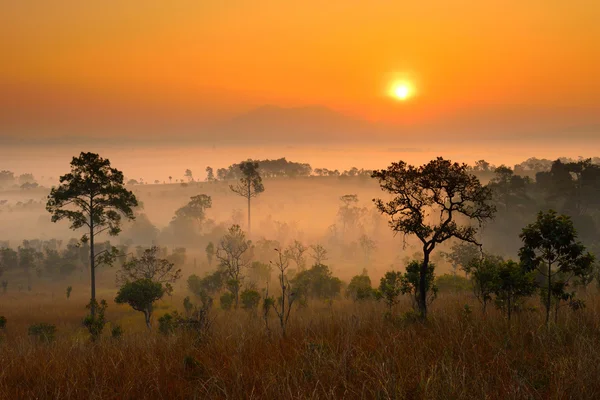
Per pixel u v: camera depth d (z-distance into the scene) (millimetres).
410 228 17312
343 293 69500
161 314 58375
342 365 7070
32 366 7984
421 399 5934
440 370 6793
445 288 50875
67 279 104000
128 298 41000
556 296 13133
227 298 51594
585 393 5914
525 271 13070
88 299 74750
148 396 6426
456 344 8570
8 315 57062
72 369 7465
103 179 51656
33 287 95875
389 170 17531
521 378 6449
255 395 6188
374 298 40406
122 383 6918
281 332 10617
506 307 15039
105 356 8656
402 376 6617
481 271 17266
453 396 5852
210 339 9664
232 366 7270
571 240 12031
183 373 7367
